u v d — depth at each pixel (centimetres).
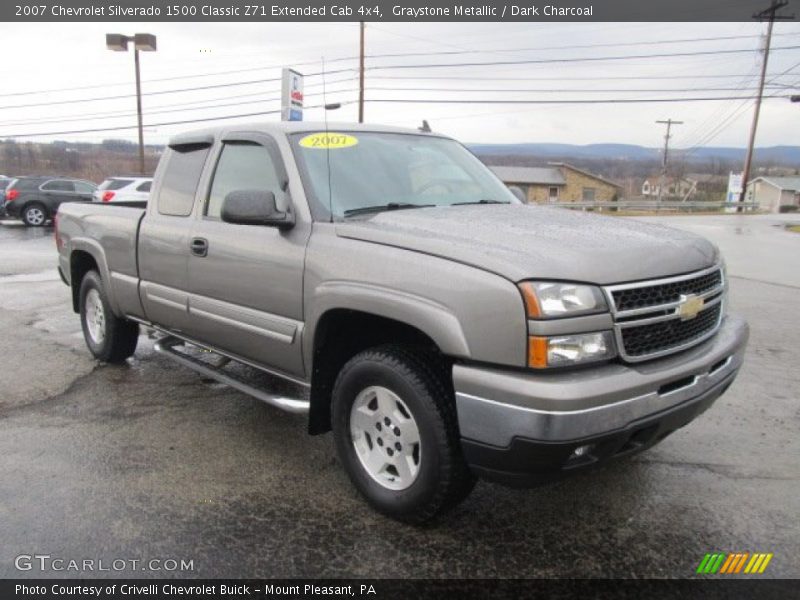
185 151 457
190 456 388
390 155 405
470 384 267
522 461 261
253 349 382
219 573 277
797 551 296
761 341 675
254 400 482
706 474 370
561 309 257
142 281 478
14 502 331
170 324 458
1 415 449
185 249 421
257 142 391
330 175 366
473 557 290
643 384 266
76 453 389
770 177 8950
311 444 407
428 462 291
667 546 299
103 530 307
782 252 1608
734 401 489
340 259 320
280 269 350
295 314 346
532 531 311
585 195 7925
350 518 321
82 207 571
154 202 470
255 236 369
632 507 333
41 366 562
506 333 259
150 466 374
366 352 319
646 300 280
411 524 313
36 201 2072
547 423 250
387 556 290
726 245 1794
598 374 262
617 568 283
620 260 279
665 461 386
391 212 354
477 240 293
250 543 299
